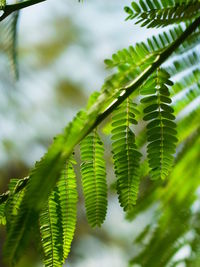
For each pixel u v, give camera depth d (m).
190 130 0.56
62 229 0.43
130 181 0.43
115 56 0.43
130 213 0.59
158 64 0.43
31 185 0.37
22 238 0.39
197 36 0.46
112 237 1.32
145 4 0.42
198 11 0.44
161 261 0.60
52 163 0.36
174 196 0.59
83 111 0.38
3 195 0.43
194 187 0.59
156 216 0.60
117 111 0.43
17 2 0.46
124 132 0.43
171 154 0.44
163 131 0.43
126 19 0.43
